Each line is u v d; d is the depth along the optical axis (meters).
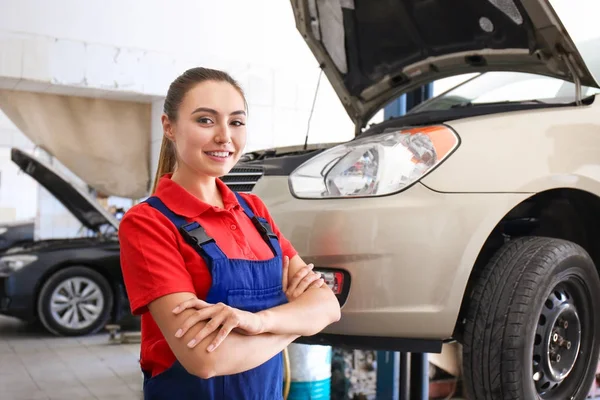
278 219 1.87
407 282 1.71
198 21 5.56
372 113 2.80
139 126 5.95
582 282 1.90
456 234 1.71
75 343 4.58
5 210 6.55
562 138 1.89
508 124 1.87
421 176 1.76
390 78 2.62
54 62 5.09
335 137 6.07
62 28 5.12
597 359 1.97
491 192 1.75
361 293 1.75
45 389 3.31
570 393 1.90
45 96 5.60
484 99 2.44
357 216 1.76
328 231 1.78
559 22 1.88
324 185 1.86
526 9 1.92
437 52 2.44
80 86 5.21
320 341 1.90
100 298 4.91
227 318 1.08
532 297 1.73
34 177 4.93
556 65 2.07
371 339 1.81
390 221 1.73
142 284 1.13
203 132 1.22
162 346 1.19
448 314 1.72
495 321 1.73
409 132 1.85
